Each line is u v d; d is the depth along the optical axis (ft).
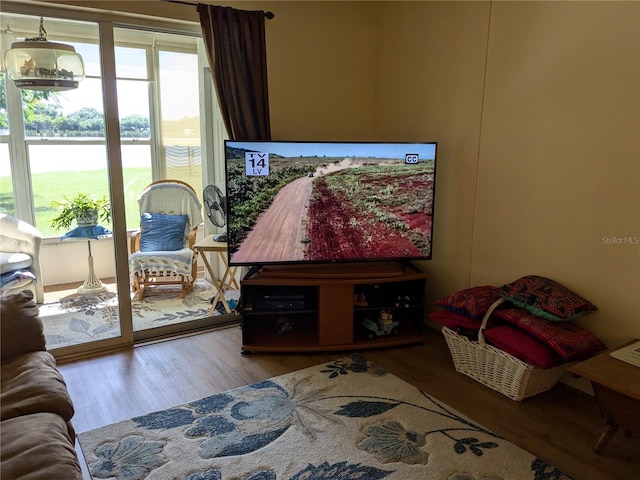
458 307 9.32
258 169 9.88
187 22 10.39
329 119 12.47
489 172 10.24
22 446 4.84
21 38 9.21
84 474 6.56
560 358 8.04
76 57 9.55
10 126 9.43
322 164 10.09
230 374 9.46
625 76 7.82
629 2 7.68
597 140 8.27
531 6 9.08
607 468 6.81
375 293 11.07
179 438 7.36
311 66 11.94
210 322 11.85
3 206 9.66
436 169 11.16
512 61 9.52
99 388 8.88
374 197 10.42
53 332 10.50
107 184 10.32
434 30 11.14
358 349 10.55
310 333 10.99
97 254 10.64
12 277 9.82
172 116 11.34
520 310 8.81
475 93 10.34
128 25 9.97
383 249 10.68
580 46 8.38
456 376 9.48
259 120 10.84
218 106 11.11
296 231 10.28
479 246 10.66
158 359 10.09
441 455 7.00
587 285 8.66
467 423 7.83
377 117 13.10
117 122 10.08
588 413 8.22
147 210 12.13
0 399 5.62
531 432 7.64
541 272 9.43
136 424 7.72
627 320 8.14
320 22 11.89
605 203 8.25
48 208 10.05
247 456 6.95
